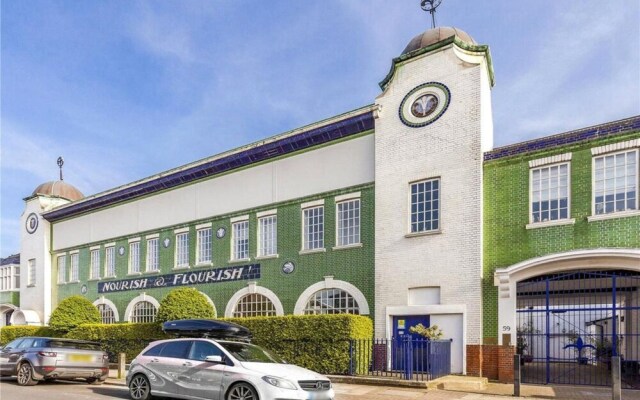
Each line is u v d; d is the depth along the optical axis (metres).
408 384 14.32
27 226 36.97
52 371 15.23
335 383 15.51
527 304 20.95
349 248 19.70
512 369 15.17
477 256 16.39
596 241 14.68
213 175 25.47
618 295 20.30
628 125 14.59
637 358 16.28
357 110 20.02
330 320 17.02
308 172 21.56
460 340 16.39
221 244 24.42
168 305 21.41
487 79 18.95
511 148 16.59
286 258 21.66
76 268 32.88
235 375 10.38
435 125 18.05
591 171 15.10
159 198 28.08
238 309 23.28
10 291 37.16
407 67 19.14
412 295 17.75
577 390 13.84
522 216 16.06
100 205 31.62
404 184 18.48
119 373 17.61
